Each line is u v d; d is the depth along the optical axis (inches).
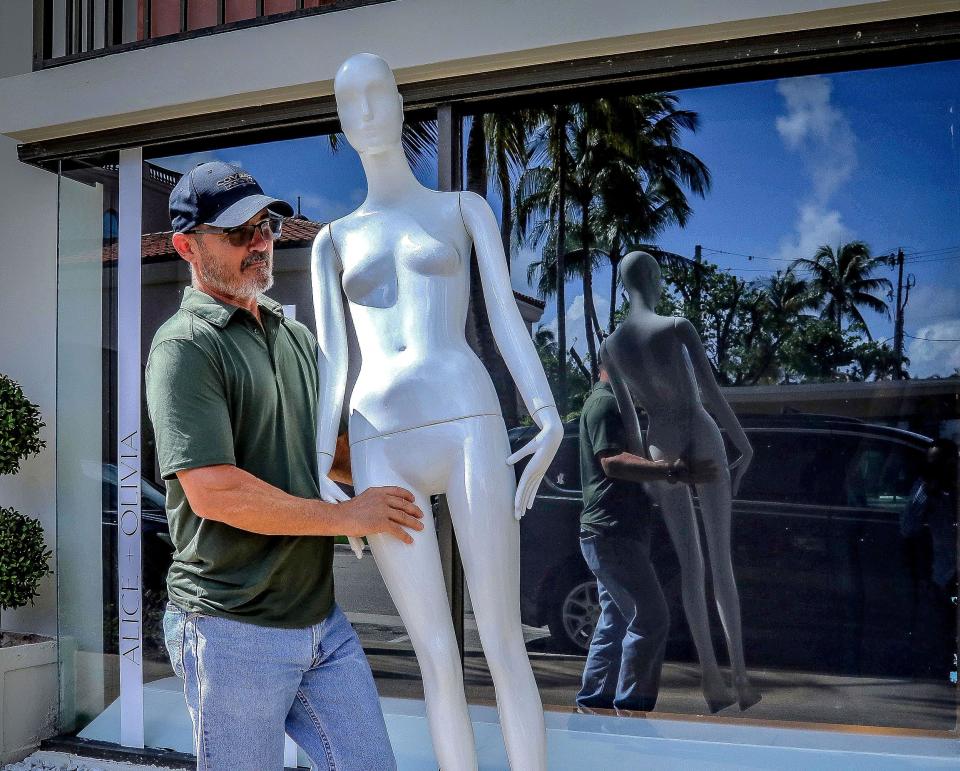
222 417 71.6
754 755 109.4
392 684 120.6
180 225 75.7
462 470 74.4
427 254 76.7
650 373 113.4
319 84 112.7
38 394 148.2
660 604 113.0
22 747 131.0
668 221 112.3
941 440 105.4
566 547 116.2
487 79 108.7
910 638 105.9
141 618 130.0
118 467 131.3
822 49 98.2
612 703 114.2
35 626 146.3
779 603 109.7
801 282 109.0
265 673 72.2
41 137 129.0
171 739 128.6
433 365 75.5
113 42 136.9
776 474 109.9
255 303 80.5
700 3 96.7
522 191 116.1
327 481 76.3
